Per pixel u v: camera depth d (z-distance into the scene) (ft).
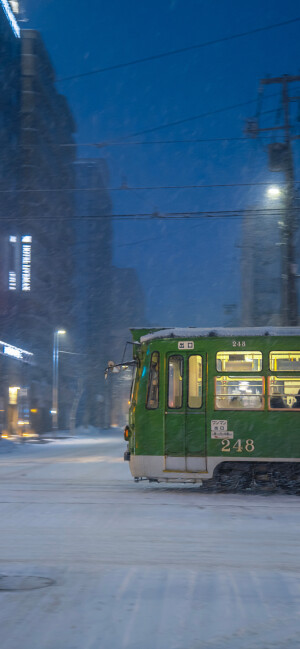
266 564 25.73
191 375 51.75
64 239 306.76
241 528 34.45
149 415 51.88
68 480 61.87
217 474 51.34
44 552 27.76
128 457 52.75
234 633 17.01
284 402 50.52
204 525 35.27
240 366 51.26
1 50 237.25
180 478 51.06
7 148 245.65
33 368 241.76
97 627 17.49
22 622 17.93
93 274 407.85
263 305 195.83
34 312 240.12
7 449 130.31
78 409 330.95
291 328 51.31
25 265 235.81
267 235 195.62
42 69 274.57
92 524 35.29
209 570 24.54
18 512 39.65
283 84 87.10
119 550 28.27
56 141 301.63
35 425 239.50
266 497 48.52
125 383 394.73
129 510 40.81
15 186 252.42
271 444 50.29
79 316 388.37
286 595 20.80
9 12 248.93
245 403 50.90
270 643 16.26
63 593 20.99
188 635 16.84
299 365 50.62
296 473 50.47
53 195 287.07
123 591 21.27
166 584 22.22
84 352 373.81
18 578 23.08
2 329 226.38
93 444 173.17
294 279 84.23
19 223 249.34
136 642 16.30
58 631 17.15
